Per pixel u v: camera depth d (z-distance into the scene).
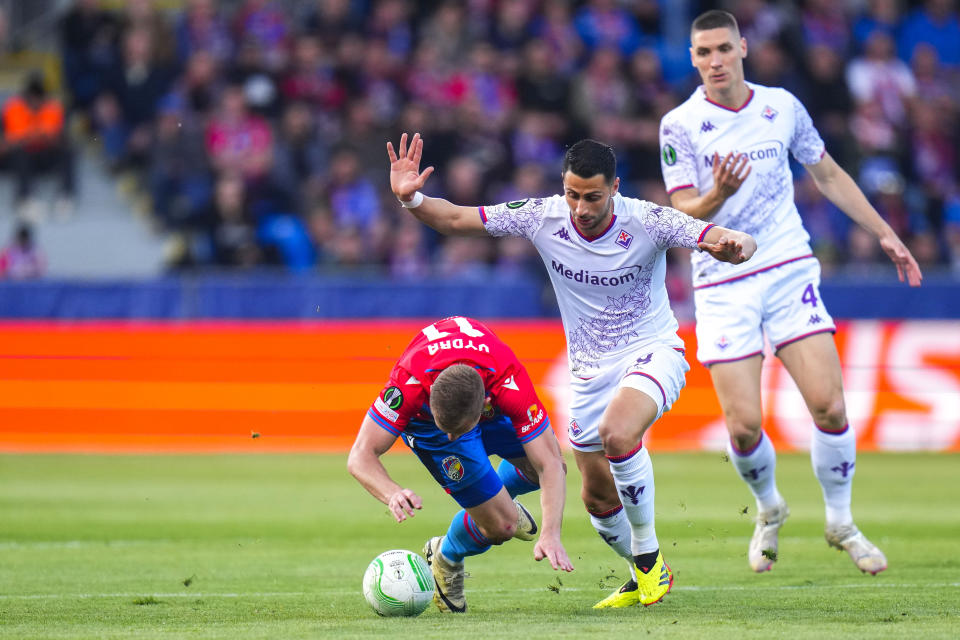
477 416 16.78
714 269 22.88
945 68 65.69
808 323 22.53
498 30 60.91
